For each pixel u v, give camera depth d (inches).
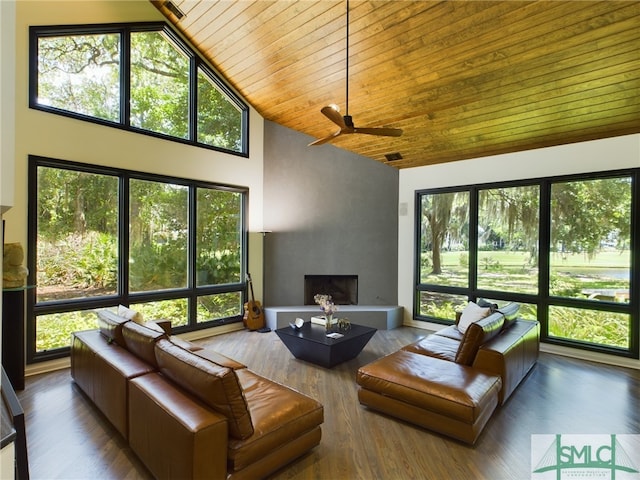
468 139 192.4
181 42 199.0
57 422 111.3
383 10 135.5
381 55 153.9
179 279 203.2
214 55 202.7
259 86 211.0
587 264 177.0
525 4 117.1
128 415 93.2
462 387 105.3
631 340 164.4
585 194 177.8
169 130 198.7
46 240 155.2
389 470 90.6
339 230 244.2
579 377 151.7
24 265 146.8
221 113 224.2
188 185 205.9
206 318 215.9
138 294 183.8
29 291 149.5
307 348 161.9
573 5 113.1
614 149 168.1
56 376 148.4
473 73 148.3
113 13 172.4
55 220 157.8
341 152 243.0
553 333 186.5
